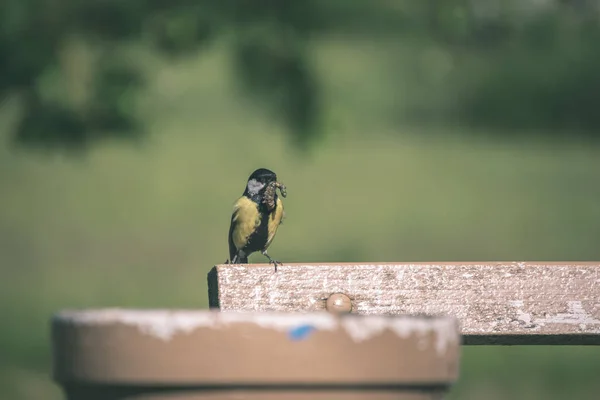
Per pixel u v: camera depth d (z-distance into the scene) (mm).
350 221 29703
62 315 2164
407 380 2135
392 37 12766
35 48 11156
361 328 2115
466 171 39656
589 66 45062
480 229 28609
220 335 2088
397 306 3852
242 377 2080
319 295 3842
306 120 12281
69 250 24812
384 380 2121
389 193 34688
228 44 12258
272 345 2088
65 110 11281
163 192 32656
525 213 31047
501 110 47969
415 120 50188
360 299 3850
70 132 11383
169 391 2105
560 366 15070
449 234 27828
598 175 38656
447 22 12469
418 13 12609
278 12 12172
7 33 11102
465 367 15086
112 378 2102
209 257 24094
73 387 2164
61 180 33750
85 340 2121
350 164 40312
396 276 3863
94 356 2113
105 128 11531
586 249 25562
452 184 36688
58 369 2178
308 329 2096
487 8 13195
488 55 47125
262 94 12391
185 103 47344
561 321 3855
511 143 46219
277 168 38250
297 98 12227
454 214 30953
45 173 34688
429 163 41156
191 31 11633
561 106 46375
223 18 11992
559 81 45906
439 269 3875
